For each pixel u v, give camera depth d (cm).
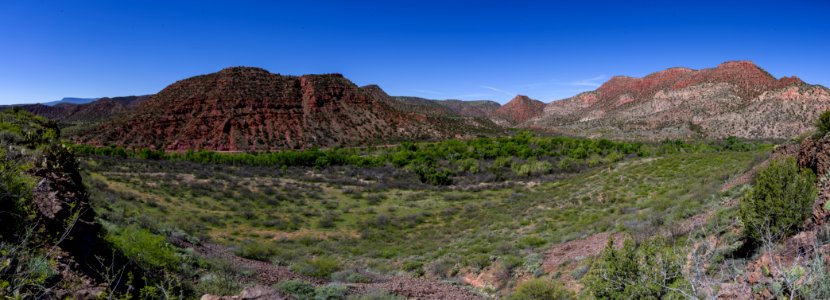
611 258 669
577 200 2564
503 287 1255
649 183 2720
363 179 5369
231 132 10512
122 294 580
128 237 900
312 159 6900
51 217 601
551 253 1432
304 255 1850
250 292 630
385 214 3142
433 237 2259
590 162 5650
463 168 5884
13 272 409
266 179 4916
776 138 9644
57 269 519
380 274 1499
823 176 854
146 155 6800
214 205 3052
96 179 2997
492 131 13450
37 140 1059
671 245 977
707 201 1537
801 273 346
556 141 8738
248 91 12031
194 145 9988
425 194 4262
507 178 5297
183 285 836
